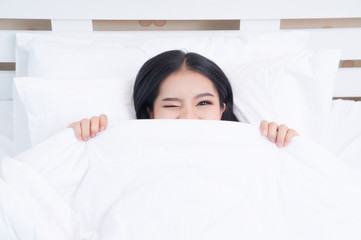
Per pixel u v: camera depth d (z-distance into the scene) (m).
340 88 1.31
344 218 0.59
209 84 0.91
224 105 1.00
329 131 1.07
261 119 0.97
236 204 0.59
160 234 0.55
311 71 0.98
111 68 1.05
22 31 1.17
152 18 1.18
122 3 1.15
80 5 1.14
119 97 0.95
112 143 0.69
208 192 0.60
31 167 0.60
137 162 0.65
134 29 1.31
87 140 0.74
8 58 1.20
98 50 1.07
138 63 1.08
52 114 0.88
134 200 0.59
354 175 0.68
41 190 0.57
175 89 0.87
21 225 0.51
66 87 0.88
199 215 0.57
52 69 1.00
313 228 0.58
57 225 0.56
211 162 0.65
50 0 1.13
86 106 0.90
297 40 1.17
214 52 1.11
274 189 0.63
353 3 1.16
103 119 0.79
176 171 0.63
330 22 1.32
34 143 0.88
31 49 1.04
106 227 0.56
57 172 0.65
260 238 0.55
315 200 0.62
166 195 0.59
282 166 0.67
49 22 1.26
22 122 0.91
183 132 0.71
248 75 1.01
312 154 0.68
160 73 0.89
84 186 0.65
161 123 0.73
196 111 0.87
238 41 1.12
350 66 1.39
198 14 1.18
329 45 1.24
